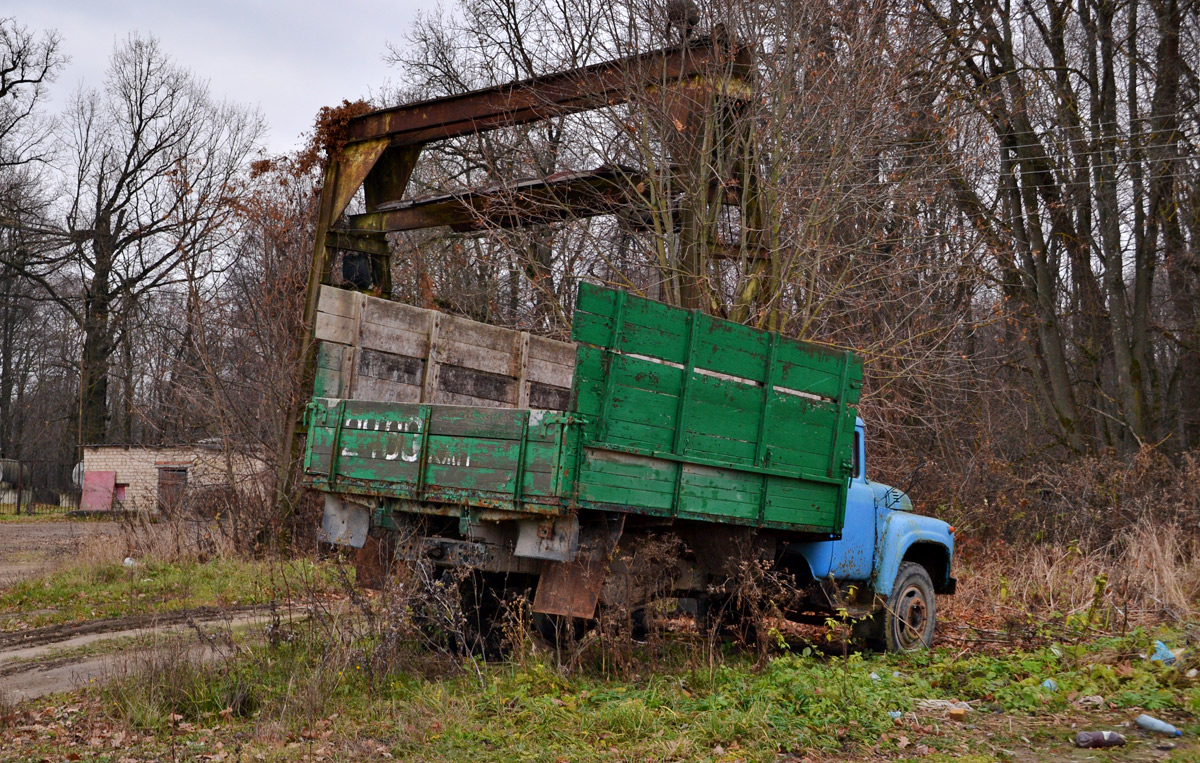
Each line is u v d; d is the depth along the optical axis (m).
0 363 50.66
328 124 14.80
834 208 14.45
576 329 6.08
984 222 19.17
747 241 14.23
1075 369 24.16
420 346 8.88
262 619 9.86
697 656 7.30
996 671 7.42
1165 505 13.82
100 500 33.56
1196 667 7.42
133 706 6.33
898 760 5.30
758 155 13.84
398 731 5.73
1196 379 22.06
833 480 8.08
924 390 17.53
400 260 21.53
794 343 7.72
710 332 6.96
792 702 6.23
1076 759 5.37
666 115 13.52
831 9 14.84
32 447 48.22
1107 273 20.73
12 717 6.42
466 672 6.82
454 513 6.80
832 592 8.23
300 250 16.91
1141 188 21.28
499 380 9.72
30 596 11.99
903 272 15.16
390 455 7.15
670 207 14.19
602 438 6.25
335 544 7.53
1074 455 19.97
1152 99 21.25
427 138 14.58
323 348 8.01
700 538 7.64
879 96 14.94
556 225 15.91
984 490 16.17
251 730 5.98
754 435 7.40
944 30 18.64
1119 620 9.72
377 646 6.84
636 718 5.76
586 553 6.53
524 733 5.63
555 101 13.96
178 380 19.39
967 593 11.84
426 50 26.38
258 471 15.58
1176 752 5.46
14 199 36.31
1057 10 21.25
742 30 14.18
